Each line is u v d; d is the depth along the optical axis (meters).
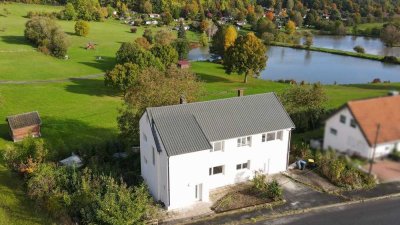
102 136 51.50
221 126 35.97
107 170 38.12
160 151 32.81
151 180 35.88
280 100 42.56
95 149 43.91
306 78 96.31
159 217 31.91
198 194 34.22
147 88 43.81
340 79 94.00
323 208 32.75
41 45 109.44
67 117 59.97
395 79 90.75
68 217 31.36
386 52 134.50
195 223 31.12
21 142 46.56
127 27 171.00
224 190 36.25
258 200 34.28
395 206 32.16
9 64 94.25
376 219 30.64
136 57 81.06
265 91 78.31
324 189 35.41
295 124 38.00
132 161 41.97
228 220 31.48
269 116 38.09
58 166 39.09
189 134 33.59
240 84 86.19
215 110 37.16
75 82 84.81
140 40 114.06
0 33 126.12
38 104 66.69
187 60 114.81
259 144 37.38
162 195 34.19
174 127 33.91
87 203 31.98
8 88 75.62
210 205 33.72
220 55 115.38
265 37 151.88
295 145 39.47
